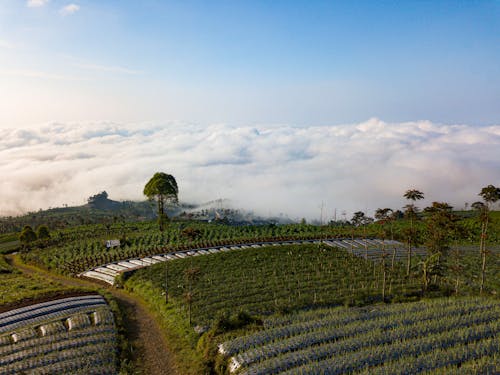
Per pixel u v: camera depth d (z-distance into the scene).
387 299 70.94
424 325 54.38
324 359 46.75
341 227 149.38
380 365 45.06
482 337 51.25
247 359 46.72
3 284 77.56
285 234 127.56
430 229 85.50
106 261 96.12
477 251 108.31
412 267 89.88
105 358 48.91
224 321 56.44
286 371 43.56
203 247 107.19
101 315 60.88
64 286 77.06
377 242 118.75
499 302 64.81
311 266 88.38
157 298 71.12
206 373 47.16
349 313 60.81
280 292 72.12
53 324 56.62
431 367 44.00
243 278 79.75
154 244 109.62
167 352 53.91
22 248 120.06
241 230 133.00
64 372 45.16
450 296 71.81
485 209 85.50
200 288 74.19
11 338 52.78
